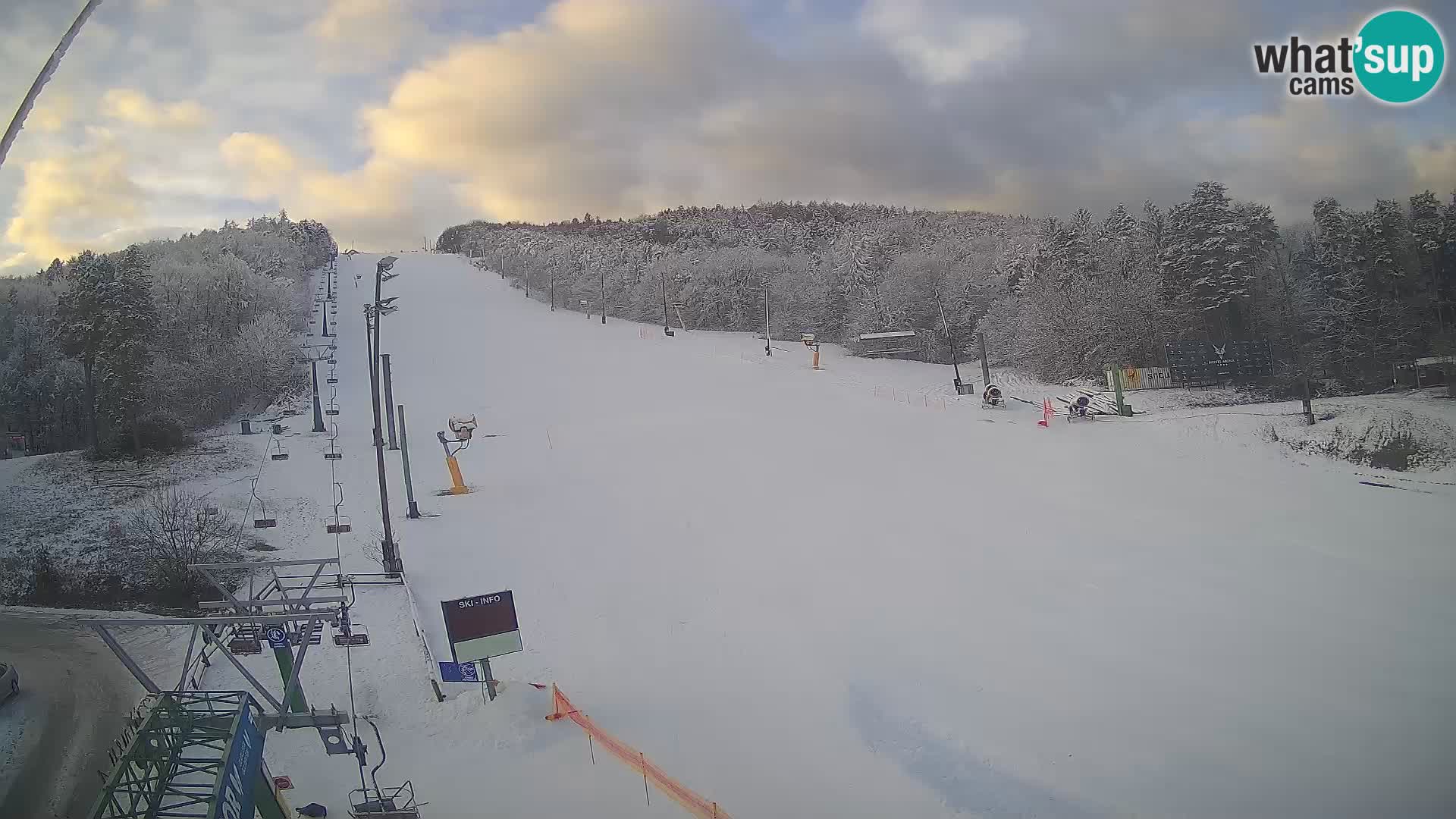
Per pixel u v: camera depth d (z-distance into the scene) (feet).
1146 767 60.54
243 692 47.42
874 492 140.05
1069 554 108.88
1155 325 252.62
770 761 60.39
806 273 390.21
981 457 165.17
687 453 169.37
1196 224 261.24
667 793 55.26
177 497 122.62
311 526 124.36
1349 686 73.10
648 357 298.76
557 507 134.92
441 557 110.32
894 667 76.48
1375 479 143.02
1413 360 219.41
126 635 85.30
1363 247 235.81
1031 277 296.51
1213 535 116.67
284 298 327.88
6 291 259.60
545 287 456.45
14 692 69.92
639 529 122.01
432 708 67.41
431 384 252.42
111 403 171.73
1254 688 72.74
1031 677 74.49
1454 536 113.19
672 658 78.48
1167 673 75.61
